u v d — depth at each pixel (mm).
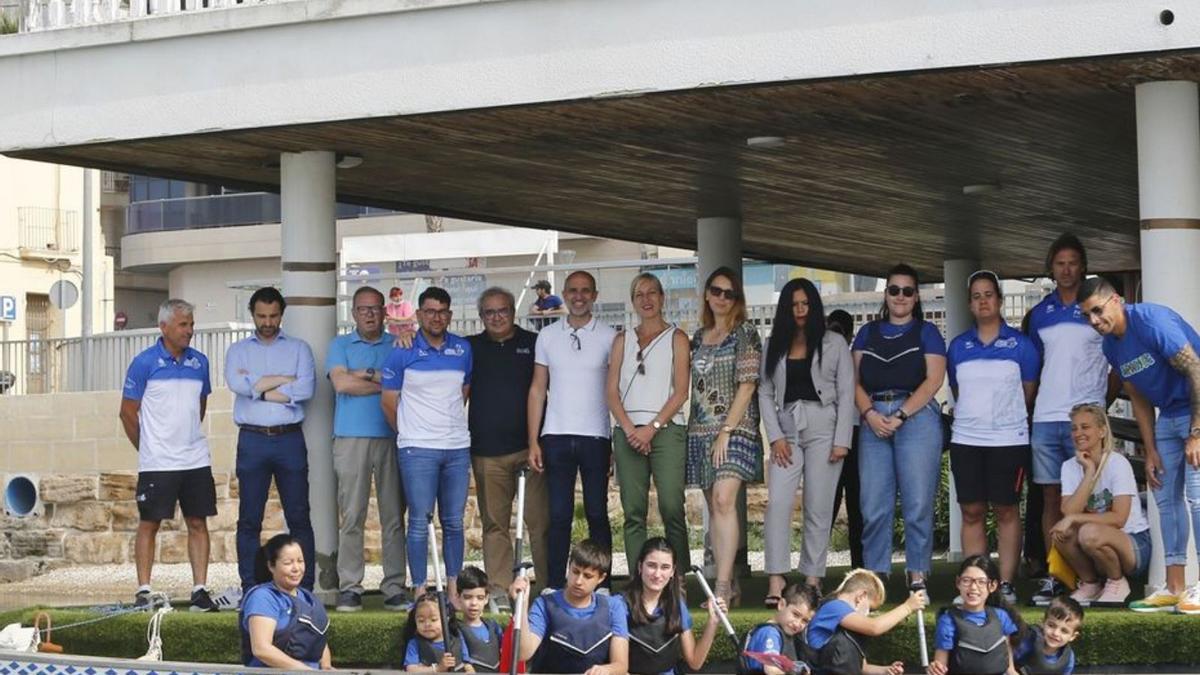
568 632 10078
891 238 19719
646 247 35594
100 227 44469
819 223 18344
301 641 10477
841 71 10625
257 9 12188
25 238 39625
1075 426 11227
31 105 12992
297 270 13297
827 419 11938
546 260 28438
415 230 41250
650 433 12055
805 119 12227
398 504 12891
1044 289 25016
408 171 14477
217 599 13070
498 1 11516
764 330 24094
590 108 11641
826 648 10297
